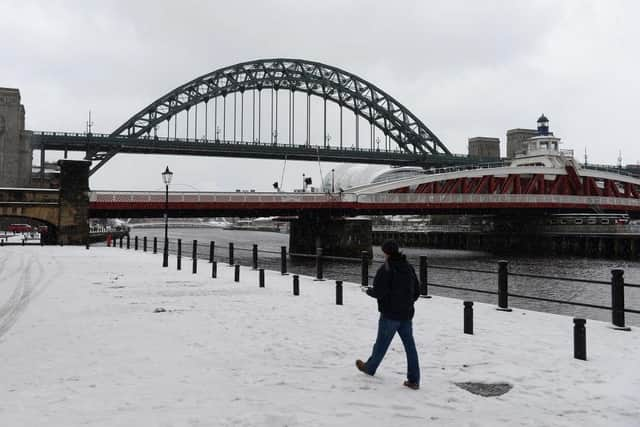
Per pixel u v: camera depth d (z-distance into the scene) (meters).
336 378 8.28
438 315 13.89
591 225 88.00
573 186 100.94
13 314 13.98
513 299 36.31
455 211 86.19
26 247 51.94
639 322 28.95
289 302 16.22
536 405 7.16
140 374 8.43
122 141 133.12
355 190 81.19
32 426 6.17
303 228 80.88
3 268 27.88
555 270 58.66
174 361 9.25
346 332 11.77
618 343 10.73
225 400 7.18
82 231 57.66
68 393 7.45
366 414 6.71
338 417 6.57
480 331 11.88
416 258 77.00
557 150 109.81
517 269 59.72
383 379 8.25
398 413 6.76
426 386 7.93
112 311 14.48
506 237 98.19
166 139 138.62
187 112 148.62
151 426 6.21
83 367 8.84
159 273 25.56
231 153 146.38
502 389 7.88
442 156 175.62
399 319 8.02
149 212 63.75
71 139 127.62
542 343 10.73
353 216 78.38
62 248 50.03
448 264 66.12
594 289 42.34
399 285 8.05
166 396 7.33
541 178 97.62
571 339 11.09
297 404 7.04
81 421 6.35
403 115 177.62
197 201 63.66
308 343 10.68
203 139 147.12
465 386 8.02
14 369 8.70
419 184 88.50
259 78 157.75
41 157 126.56
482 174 90.75
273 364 9.10
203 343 10.66
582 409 7.00
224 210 65.56
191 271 26.75
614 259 75.19
